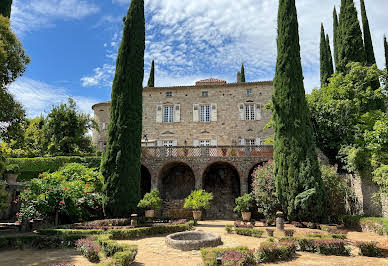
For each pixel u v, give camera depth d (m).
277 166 17.05
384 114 18.34
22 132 13.30
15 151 28.89
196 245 10.26
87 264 8.02
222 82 33.56
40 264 8.06
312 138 16.84
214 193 24.69
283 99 17.80
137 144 19.03
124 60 20.09
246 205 18.42
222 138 29.72
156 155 23.67
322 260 8.77
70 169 18.02
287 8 19.14
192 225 16.31
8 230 14.02
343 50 24.64
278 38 19.20
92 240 10.29
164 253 9.65
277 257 8.71
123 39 20.55
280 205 17.12
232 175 25.33
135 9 21.17
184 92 31.56
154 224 15.45
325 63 32.62
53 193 14.08
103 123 33.00
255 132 29.42
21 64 12.85
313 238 10.30
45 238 10.55
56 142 29.55
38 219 14.70
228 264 7.31
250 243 11.42
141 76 20.47
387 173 13.95
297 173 16.11
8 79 12.79
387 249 9.26
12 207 18.27
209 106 30.92
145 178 25.58
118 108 19.20
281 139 17.22
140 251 9.97
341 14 25.48
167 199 24.47
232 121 30.03
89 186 17.47
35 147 31.91
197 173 22.62
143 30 21.30
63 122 29.89
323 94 22.19
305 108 17.52
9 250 10.10
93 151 33.16
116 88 19.72
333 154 21.97
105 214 17.41
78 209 15.48
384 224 13.11
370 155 16.80
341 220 16.67
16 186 18.61
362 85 20.62
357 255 9.51
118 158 17.98
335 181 16.66
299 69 18.23
